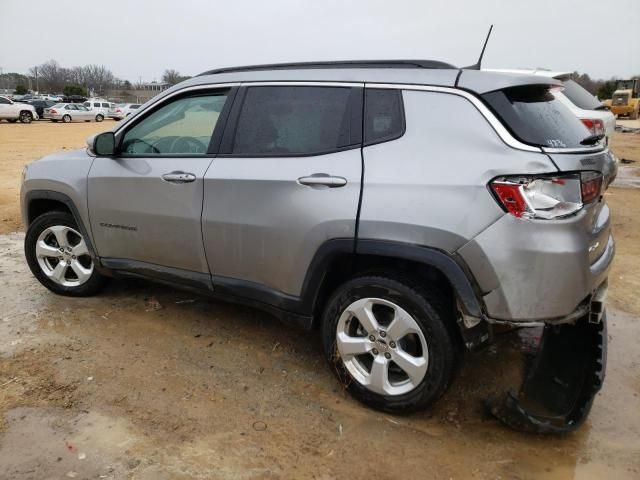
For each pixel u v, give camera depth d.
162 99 3.75
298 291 3.18
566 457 2.73
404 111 2.88
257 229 3.23
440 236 2.65
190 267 3.65
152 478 2.48
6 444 2.67
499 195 2.55
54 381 3.23
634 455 2.76
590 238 2.67
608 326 4.23
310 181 3.00
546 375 3.10
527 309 2.58
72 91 79.88
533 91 2.92
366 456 2.69
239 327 4.03
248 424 2.90
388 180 2.79
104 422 2.87
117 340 3.77
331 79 3.14
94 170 3.95
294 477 2.53
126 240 3.88
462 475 2.59
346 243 2.88
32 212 4.47
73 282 4.46
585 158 2.65
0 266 5.26
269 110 3.31
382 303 2.90
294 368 3.49
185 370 3.42
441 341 2.76
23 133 24.19
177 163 3.57
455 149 2.70
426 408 2.91
